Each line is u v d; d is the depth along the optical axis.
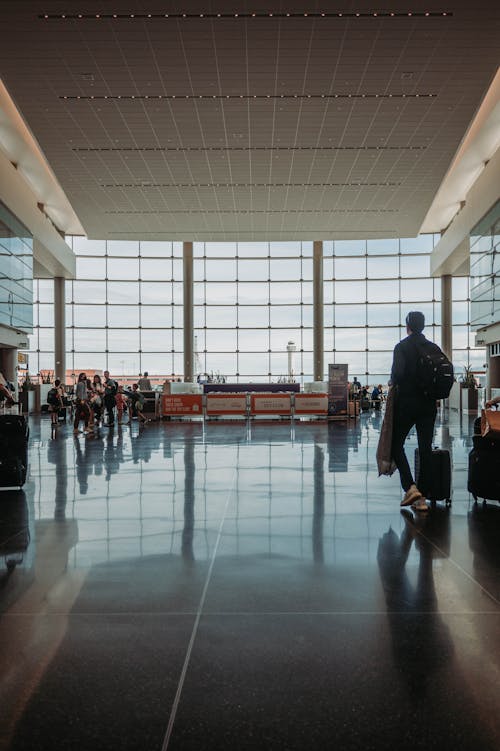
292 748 2.11
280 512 5.88
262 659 2.76
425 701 2.40
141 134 19.45
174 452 11.34
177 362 39.06
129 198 26.44
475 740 2.16
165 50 14.52
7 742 2.15
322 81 16.05
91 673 2.64
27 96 16.83
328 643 2.93
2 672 2.65
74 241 38.84
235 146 20.48
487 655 2.79
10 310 25.80
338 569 4.09
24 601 3.50
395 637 2.99
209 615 3.29
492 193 24.98
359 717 2.29
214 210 28.34
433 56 14.91
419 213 28.84
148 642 2.95
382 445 6.12
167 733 2.20
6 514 5.82
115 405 18.61
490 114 21.48
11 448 7.20
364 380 39.22
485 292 27.34
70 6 12.80
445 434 15.32
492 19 13.45
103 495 6.82
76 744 2.14
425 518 5.62
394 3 12.85
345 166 22.50
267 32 13.82
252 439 14.25
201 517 5.66
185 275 38.19
